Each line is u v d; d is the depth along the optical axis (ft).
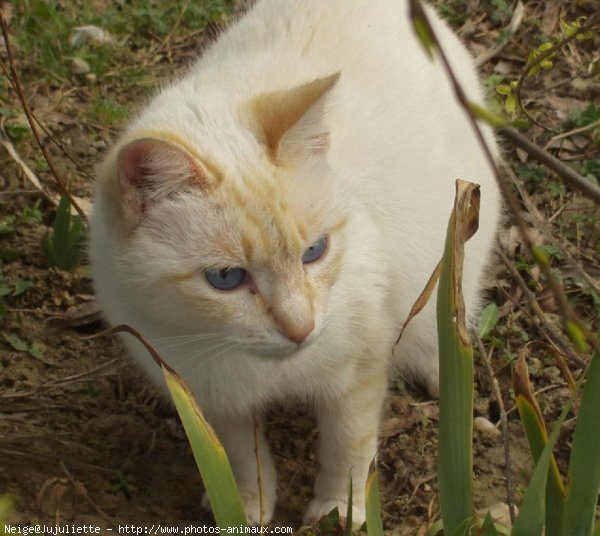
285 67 3.33
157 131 3.01
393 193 3.33
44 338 3.79
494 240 3.79
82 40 4.55
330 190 3.07
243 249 2.97
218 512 2.88
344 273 3.16
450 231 2.86
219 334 3.07
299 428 3.68
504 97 4.36
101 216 3.15
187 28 4.76
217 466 2.88
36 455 3.45
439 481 2.95
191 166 2.95
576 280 3.95
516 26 4.67
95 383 3.70
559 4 4.80
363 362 3.31
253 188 2.97
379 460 3.62
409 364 3.74
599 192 2.49
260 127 3.03
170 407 3.68
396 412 3.73
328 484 3.46
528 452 3.64
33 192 4.07
